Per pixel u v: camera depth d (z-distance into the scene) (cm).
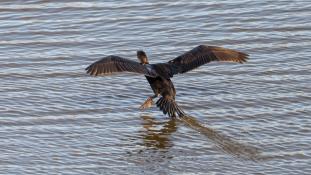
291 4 2397
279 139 1720
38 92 1964
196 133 1764
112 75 2042
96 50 2188
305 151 1664
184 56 1501
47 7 2428
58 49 2197
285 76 2017
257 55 2138
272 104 1881
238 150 1683
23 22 2350
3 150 1692
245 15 2344
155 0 2441
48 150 1694
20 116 1848
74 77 2044
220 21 2319
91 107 1897
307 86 1956
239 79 2012
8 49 2198
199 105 1897
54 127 1800
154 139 1744
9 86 1997
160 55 2148
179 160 1655
